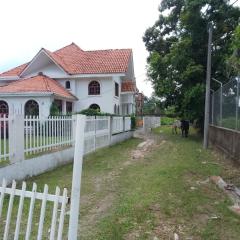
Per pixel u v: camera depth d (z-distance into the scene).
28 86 25.94
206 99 18.52
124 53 33.50
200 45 23.88
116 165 12.09
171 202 7.32
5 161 8.81
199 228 5.99
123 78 36.78
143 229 5.85
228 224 6.21
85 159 13.44
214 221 6.33
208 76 18.69
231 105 13.49
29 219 4.12
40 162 10.30
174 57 23.42
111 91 30.58
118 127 21.09
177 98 24.95
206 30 23.30
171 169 11.09
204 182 9.46
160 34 28.72
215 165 12.28
